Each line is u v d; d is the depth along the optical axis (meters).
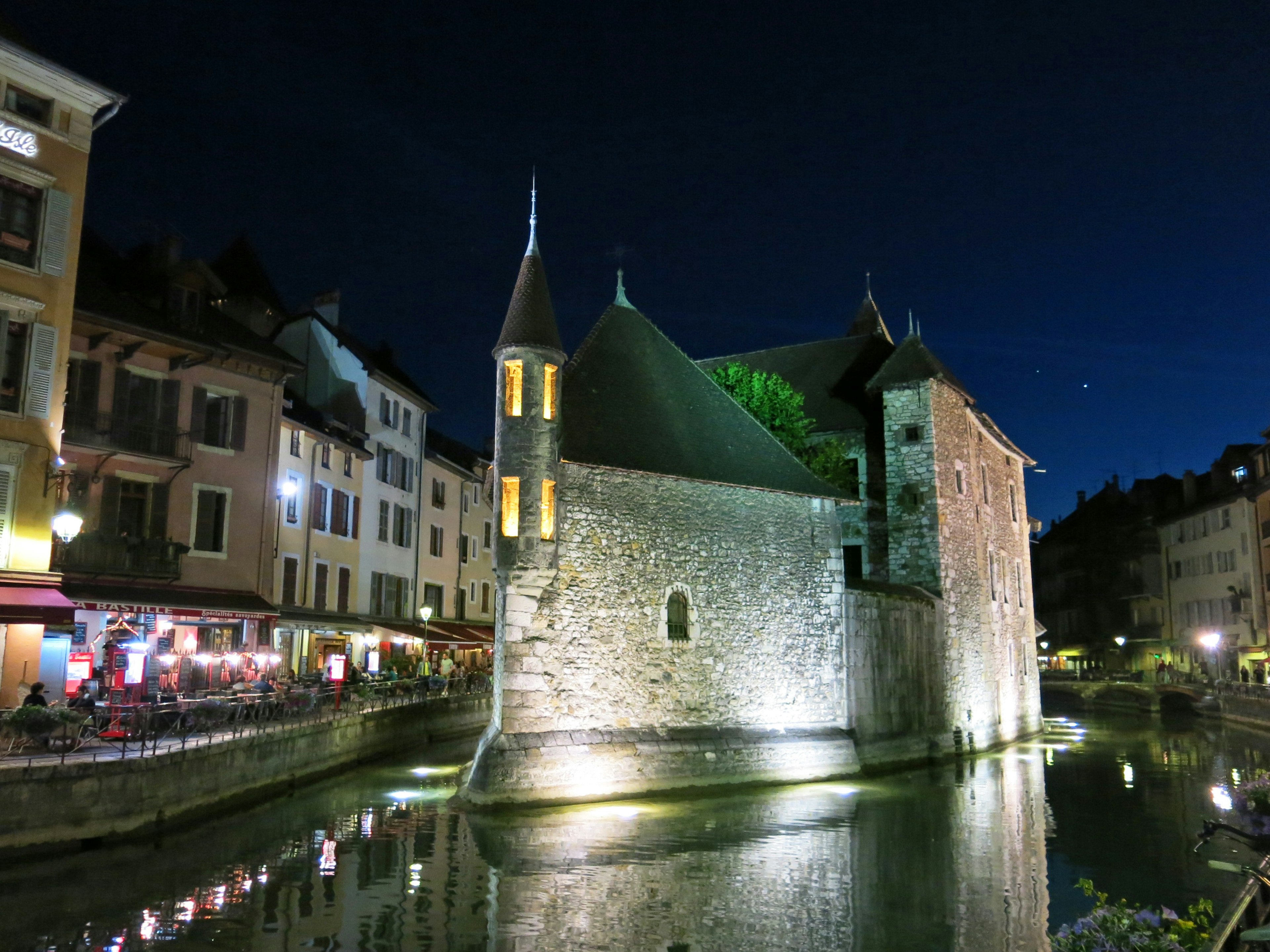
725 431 24.77
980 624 32.75
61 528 18.27
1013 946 11.40
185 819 16.34
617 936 11.53
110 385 23.89
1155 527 64.25
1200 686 47.72
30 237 19.56
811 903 13.02
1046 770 26.78
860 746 24.83
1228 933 6.62
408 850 15.41
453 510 44.28
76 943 10.73
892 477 30.64
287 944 10.96
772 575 23.61
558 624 19.95
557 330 20.72
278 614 26.05
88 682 19.42
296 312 35.94
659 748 20.66
